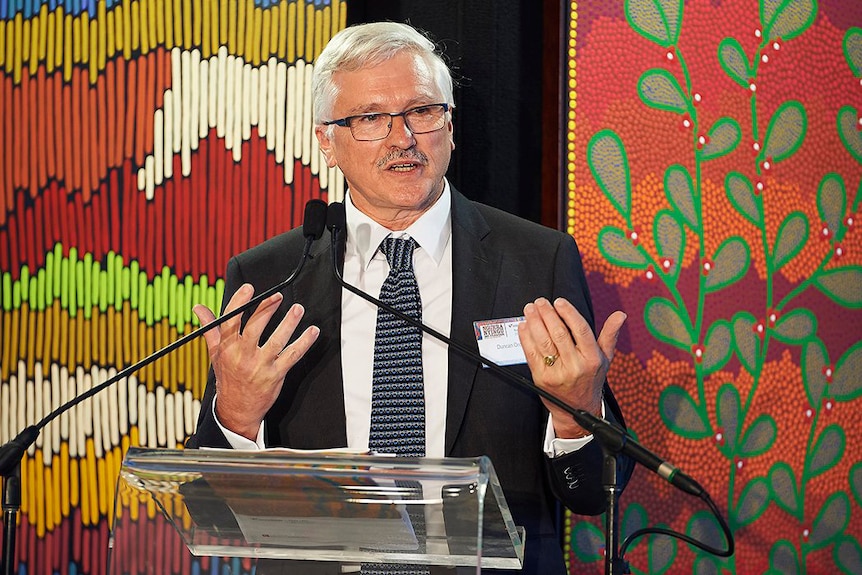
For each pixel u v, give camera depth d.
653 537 4.78
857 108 5.04
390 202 3.71
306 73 4.87
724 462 4.82
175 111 4.92
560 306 3.26
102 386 3.05
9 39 5.03
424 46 3.82
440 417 3.65
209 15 4.91
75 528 4.96
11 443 2.84
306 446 3.68
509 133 5.03
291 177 4.87
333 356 3.74
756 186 4.89
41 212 5.00
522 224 3.96
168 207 4.93
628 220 4.76
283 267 3.92
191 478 2.59
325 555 2.79
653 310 4.77
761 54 4.92
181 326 4.91
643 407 4.75
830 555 4.93
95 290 4.96
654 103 4.80
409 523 2.61
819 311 4.96
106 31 4.96
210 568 2.80
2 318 5.02
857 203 5.03
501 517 2.66
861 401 5.01
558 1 4.76
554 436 3.52
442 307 3.78
